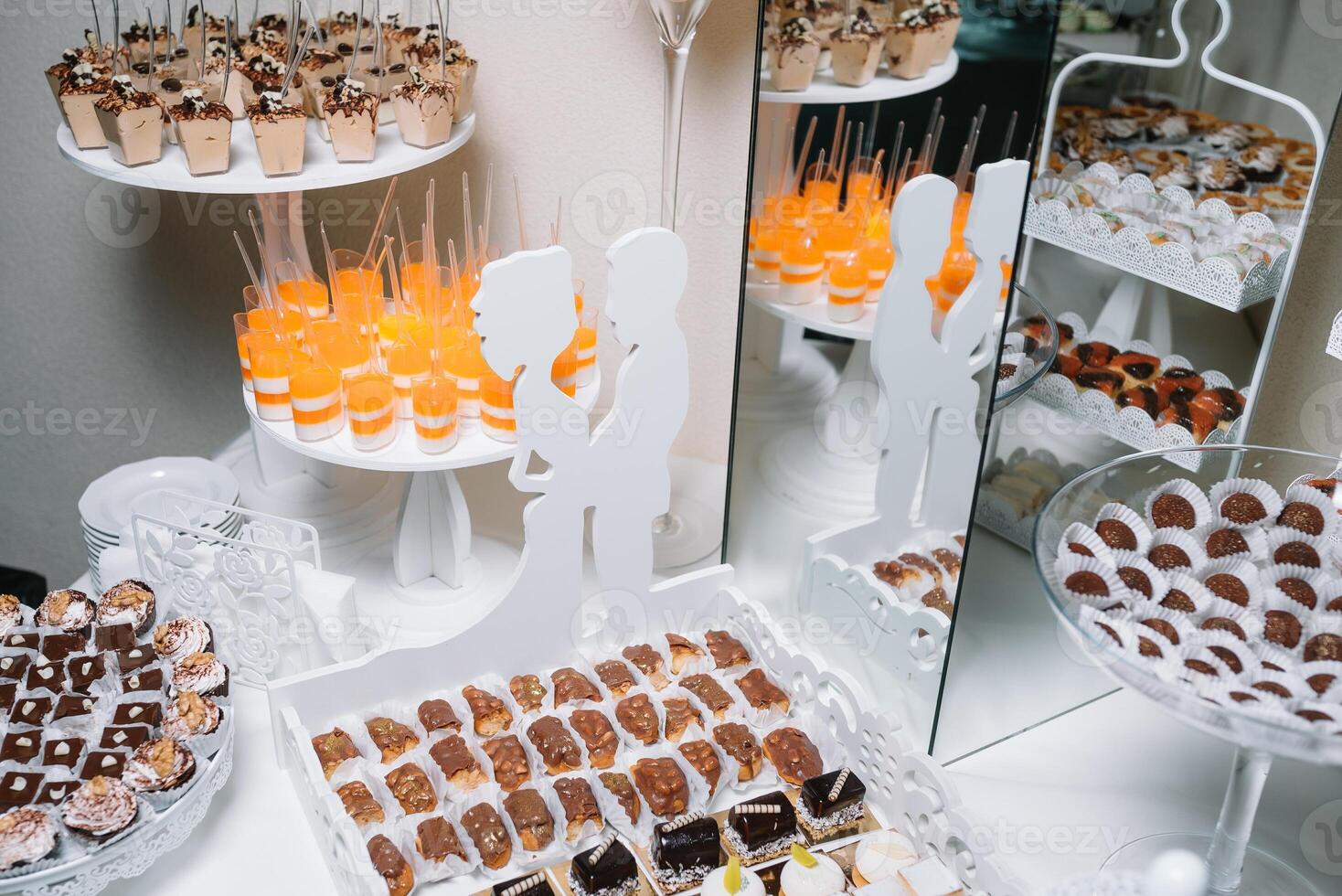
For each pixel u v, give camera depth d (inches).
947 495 47.6
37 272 87.0
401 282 59.9
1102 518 45.7
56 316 89.4
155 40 65.6
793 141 51.2
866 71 46.1
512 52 66.7
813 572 57.7
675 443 76.9
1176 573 44.2
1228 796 44.9
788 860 45.6
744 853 46.9
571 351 52.9
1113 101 53.5
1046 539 43.4
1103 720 55.4
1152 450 51.4
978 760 52.7
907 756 46.3
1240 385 56.2
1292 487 46.1
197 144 53.1
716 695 53.6
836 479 54.7
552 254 46.9
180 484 64.1
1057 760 52.8
